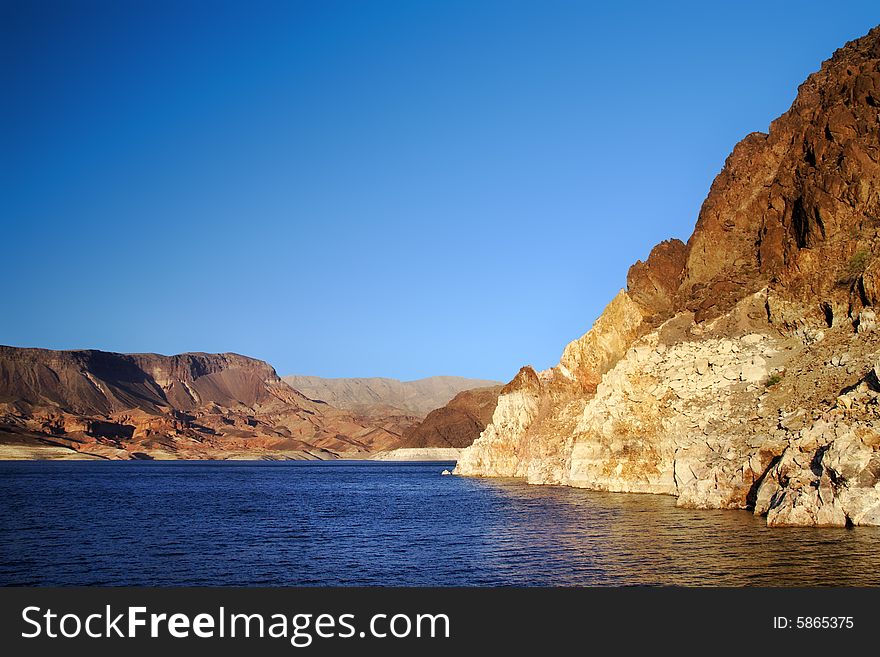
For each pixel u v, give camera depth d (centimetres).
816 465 4244
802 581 2908
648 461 7088
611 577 3198
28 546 4584
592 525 4819
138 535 5131
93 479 14900
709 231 8025
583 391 9712
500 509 6488
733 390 5962
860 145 6356
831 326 5753
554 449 9800
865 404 4253
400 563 3825
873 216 6134
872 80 6612
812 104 7788
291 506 7775
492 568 3566
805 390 5306
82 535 5134
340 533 5172
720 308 6975
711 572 3147
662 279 8925
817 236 6425
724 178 8656
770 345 6106
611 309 9162
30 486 11788
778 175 7419
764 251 7175
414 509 7094
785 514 4166
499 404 13850
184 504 8100
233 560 4019
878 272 5394
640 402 7200
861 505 3966
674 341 7056
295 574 3594
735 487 5175
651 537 4103
